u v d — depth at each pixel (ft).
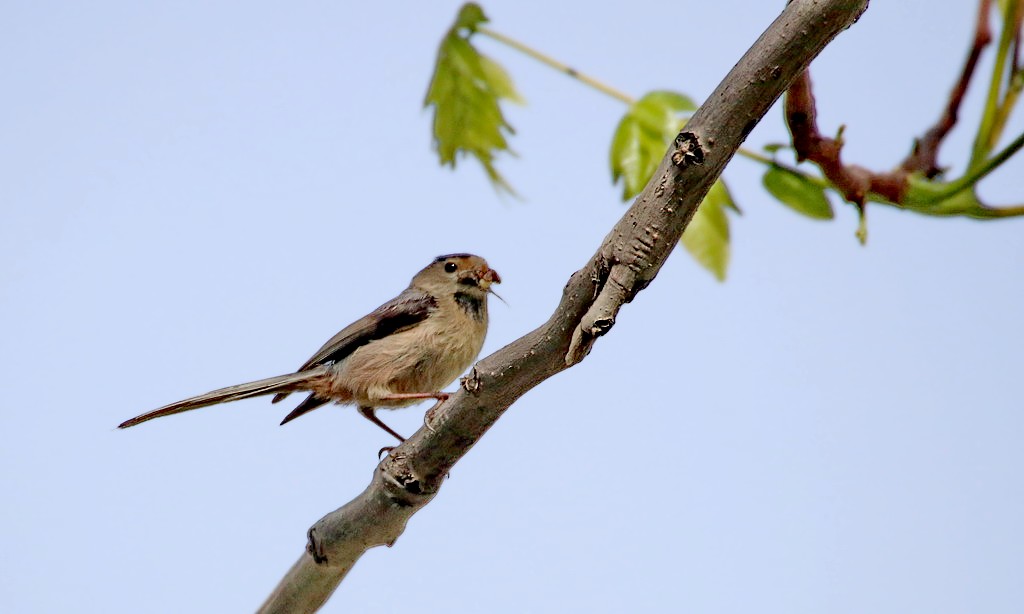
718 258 34.65
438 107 39.32
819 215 34.32
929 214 31.58
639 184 34.58
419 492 30.78
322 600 34.42
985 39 32.91
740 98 23.34
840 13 22.56
